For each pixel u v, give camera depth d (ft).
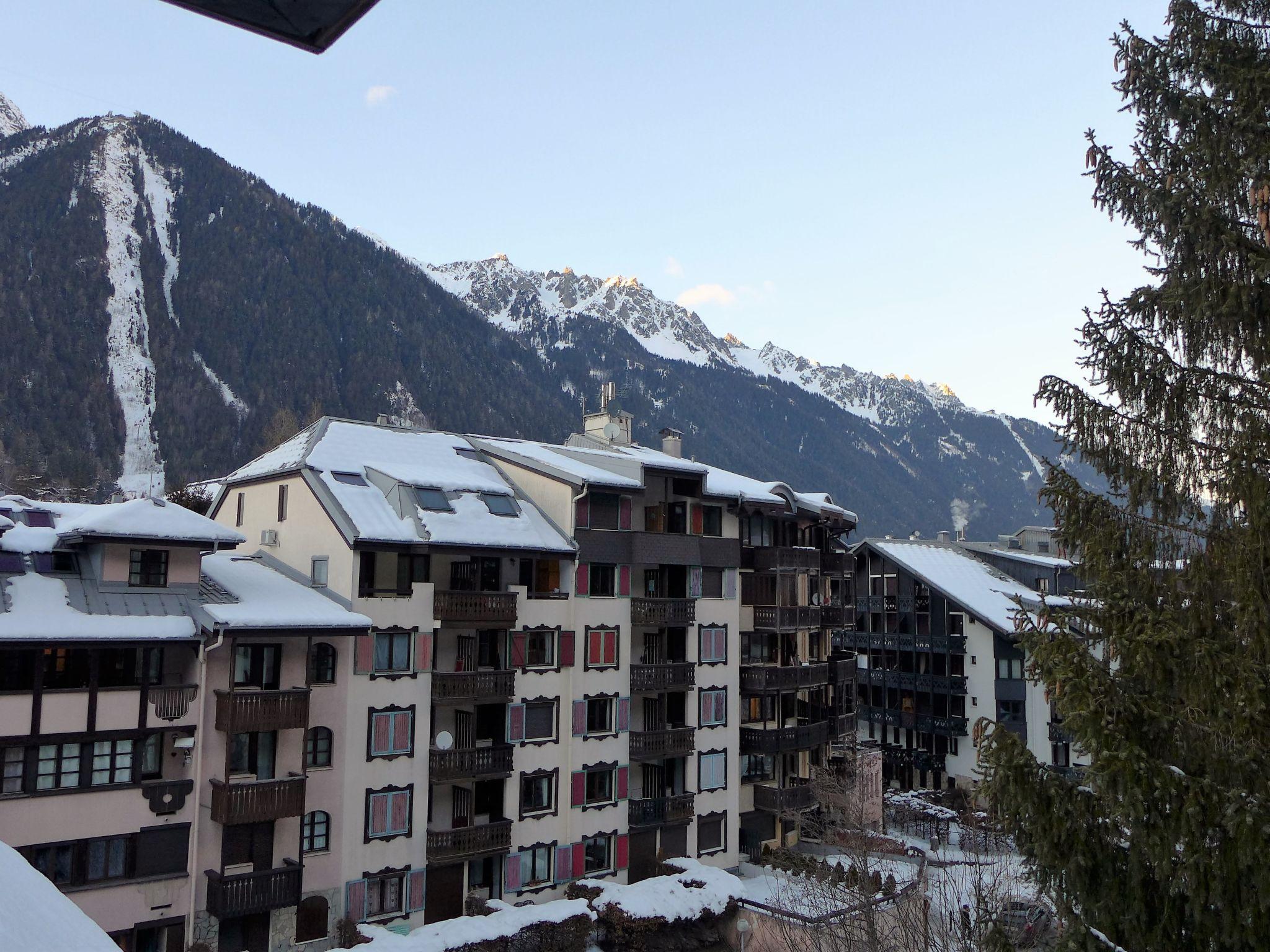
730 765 153.07
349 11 14.42
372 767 112.78
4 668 91.66
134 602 100.89
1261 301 54.08
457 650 126.62
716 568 154.30
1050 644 56.08
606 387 182.70
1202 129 57.82
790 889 128.77
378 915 112.27
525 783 128.16
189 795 98.78
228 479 143.33
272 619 103.50
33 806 89.92
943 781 210.79
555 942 113.70
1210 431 57.93
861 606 238.48
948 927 99.66
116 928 93.20
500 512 132.36
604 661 137.69
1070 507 60.34
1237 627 56.18
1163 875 50.57
